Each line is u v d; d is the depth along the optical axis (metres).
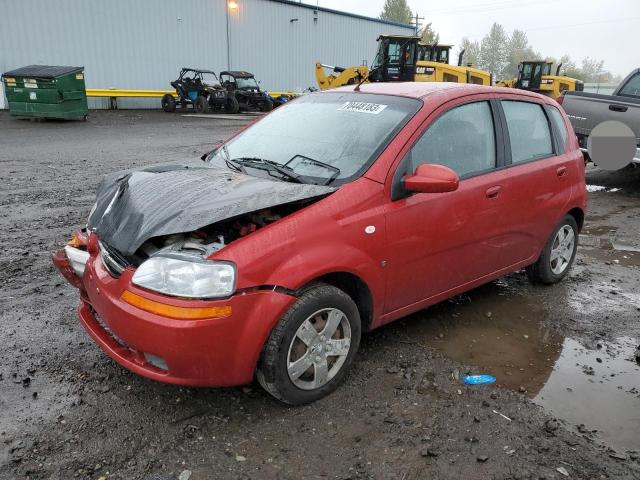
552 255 4.72
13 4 23.09
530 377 3.32
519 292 4.68
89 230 3.22
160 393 2.99
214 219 2.58
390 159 3.19
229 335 2.58
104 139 14.09
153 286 2.58
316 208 2.88
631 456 2.63
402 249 3.22
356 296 3.21
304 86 35.31
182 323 2.50
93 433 2.65
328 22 35.66
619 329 4.04
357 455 2.57
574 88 30.08
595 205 8.18
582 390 3.20
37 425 2.70
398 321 4.01
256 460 2.51
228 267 2.56
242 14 30.83
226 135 15.63
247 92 25.50
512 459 2.57
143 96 26.45
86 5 25.09
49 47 24.39
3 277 4.55
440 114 3.52
